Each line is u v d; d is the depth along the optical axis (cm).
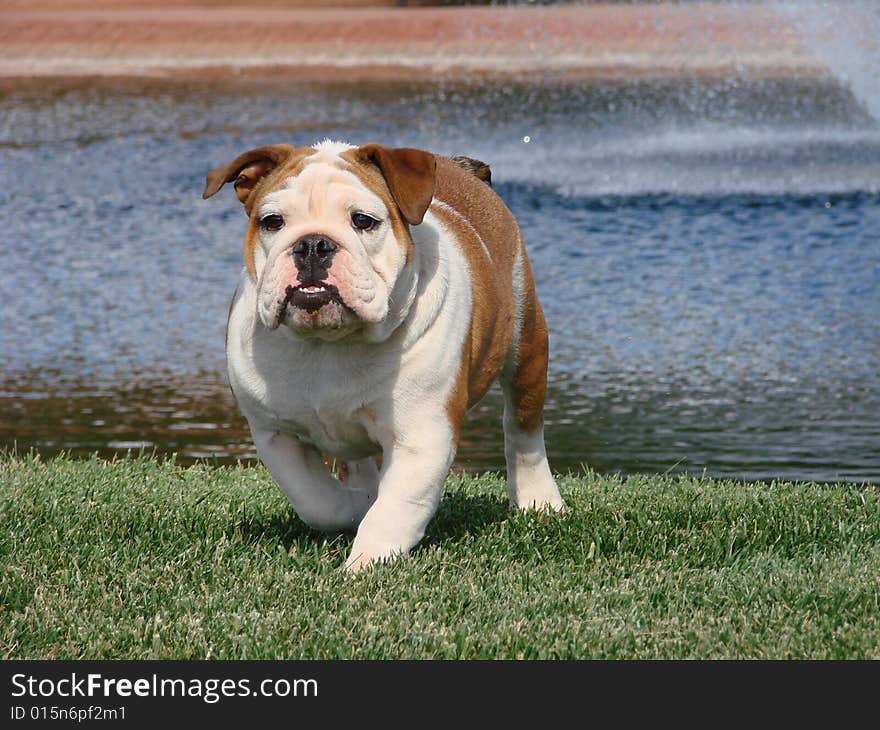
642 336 1717
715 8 6481
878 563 814
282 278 696
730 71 4797
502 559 818
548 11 6738
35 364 1608
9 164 3153
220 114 3934
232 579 770
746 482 1119
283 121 3750
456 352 768
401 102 4172
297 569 791
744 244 2222
